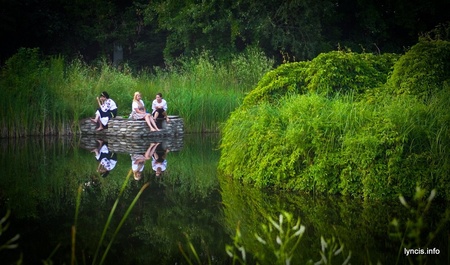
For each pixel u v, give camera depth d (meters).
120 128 18.28
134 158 12.68
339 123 8.48
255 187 8.91
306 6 27.11
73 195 8.31
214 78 22.84
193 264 5.02
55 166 11.29
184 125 20.22
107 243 5.77
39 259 5.16
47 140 16.92
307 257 5.05
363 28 30.59
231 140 10.25
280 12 27.88
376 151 7.83
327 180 8.22
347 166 8.05
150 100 21.25
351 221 6.43
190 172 10.62
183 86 21.25
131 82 21.67
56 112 19.00
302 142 8.52
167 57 29.95
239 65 24.58
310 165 8.45
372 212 6.87
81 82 20.39
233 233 6.09
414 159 7.68
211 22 28.56
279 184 8.83
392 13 30.59
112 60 32.81
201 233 6.12
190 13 28.16
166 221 6.69
